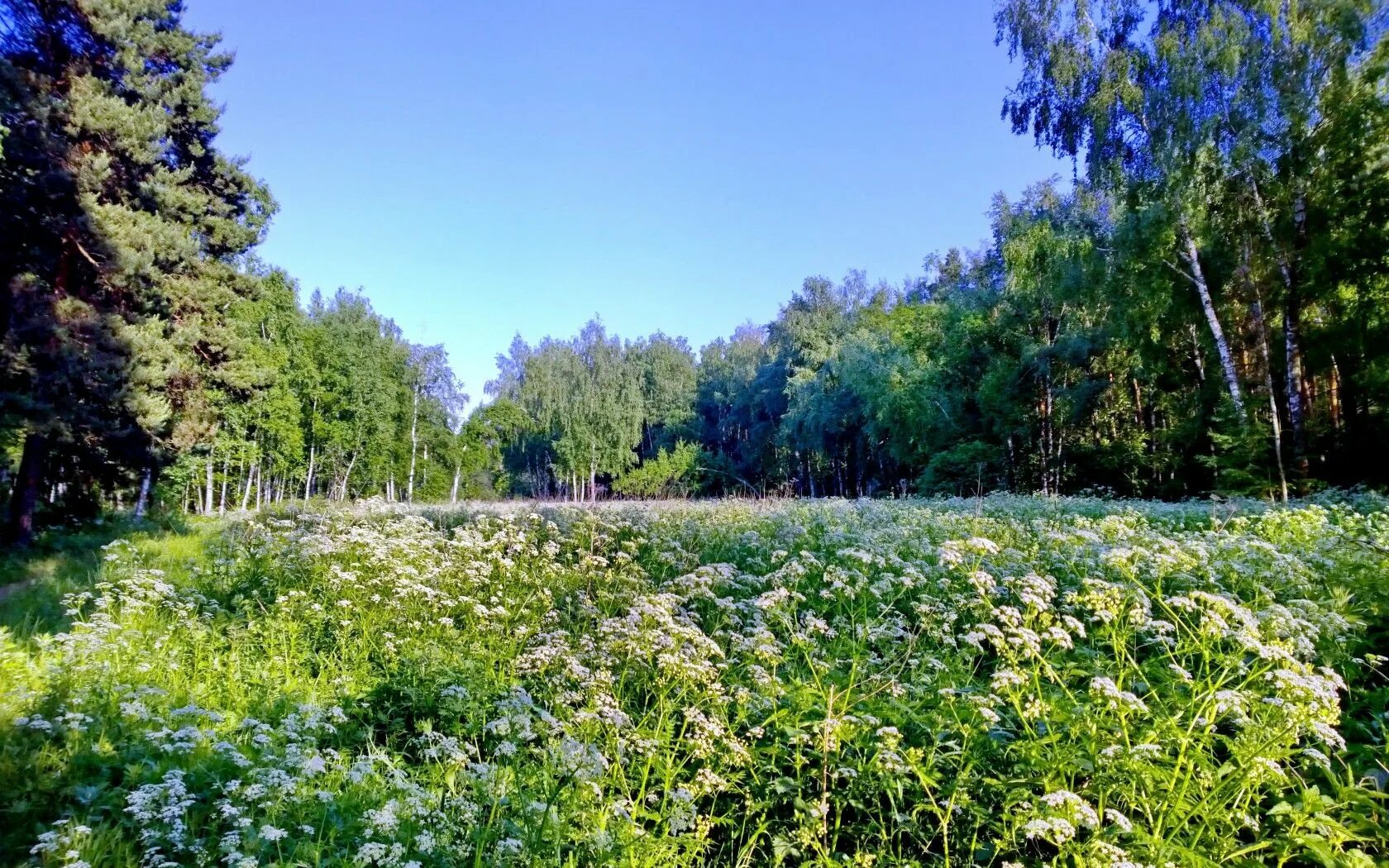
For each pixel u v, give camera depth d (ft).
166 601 27.91
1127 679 16.79
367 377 168.04
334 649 24.44
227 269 75.31
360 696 20.33
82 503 75.77
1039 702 14.14
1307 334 73.10
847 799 14.11
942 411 117.80
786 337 205.26
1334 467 67.36
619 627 19.20
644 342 286.66
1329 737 12.00
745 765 15.55
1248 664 15.01
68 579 37.73
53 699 17.78
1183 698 14.39
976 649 19.79
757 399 207.82
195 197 69.62
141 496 94.27
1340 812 12.36
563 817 13.17
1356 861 11.02
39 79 58.18
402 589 26.07
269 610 27.27
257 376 77.36
